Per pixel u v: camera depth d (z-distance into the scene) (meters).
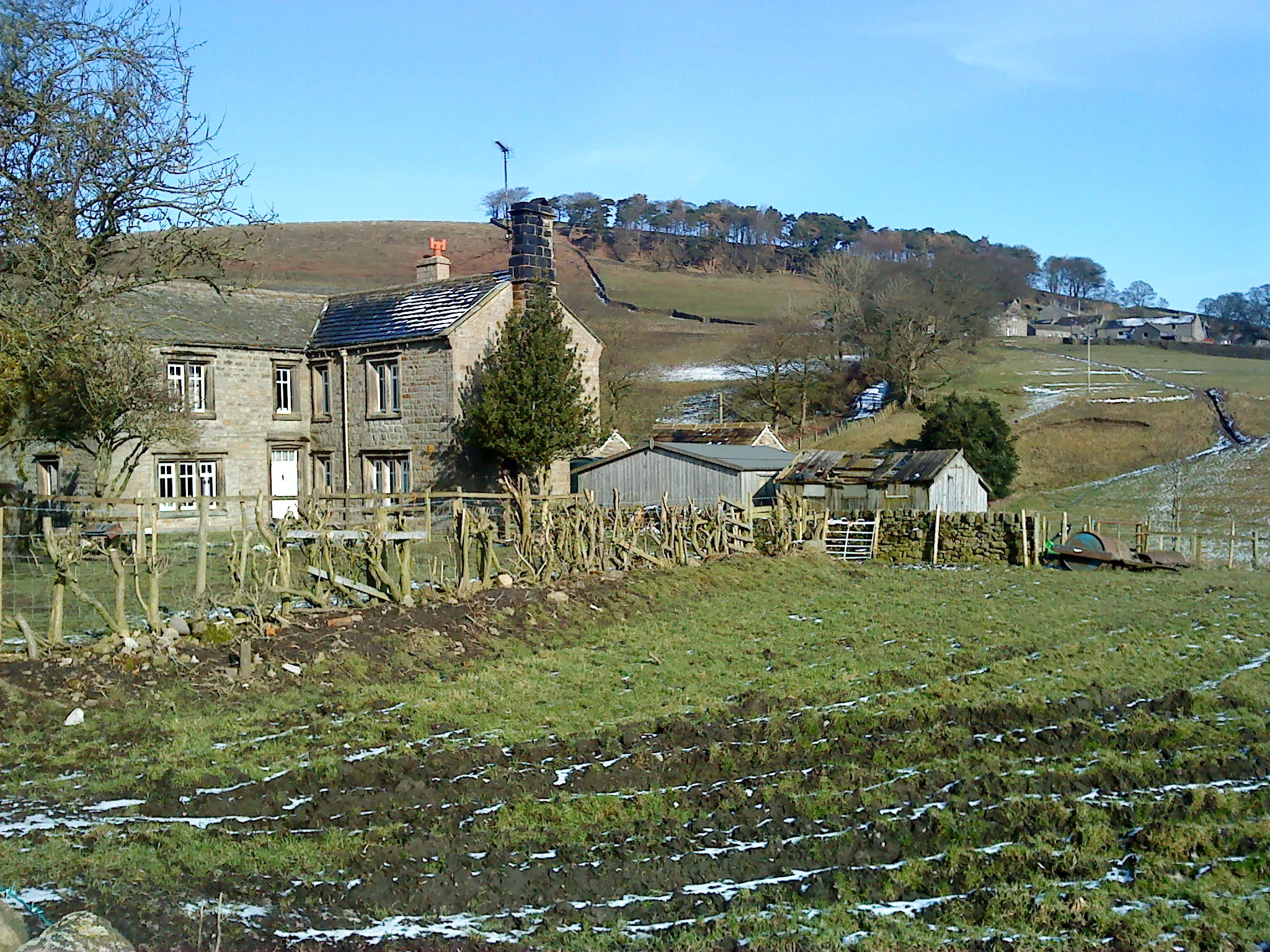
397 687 14.11
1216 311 119.81
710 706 13.62
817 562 28.20
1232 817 9.62
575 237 126.12
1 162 19.61
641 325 93.38
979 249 124.62
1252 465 53.44
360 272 94.50
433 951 7.02
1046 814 9.62
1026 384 73.00
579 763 11.27
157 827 9.15
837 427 66.31
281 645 14.93
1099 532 35.56
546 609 18.80
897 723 12.77
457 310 37.28
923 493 36.12
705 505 35.91
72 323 19.70
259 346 38.25
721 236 128.12
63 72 19.94
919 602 22.30
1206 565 31.66
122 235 21.56
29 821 9.27
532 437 34.59
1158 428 61.34
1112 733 12.33
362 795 10.05
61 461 34.56
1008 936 7.36
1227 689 14.45
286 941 7.09
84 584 19.77
